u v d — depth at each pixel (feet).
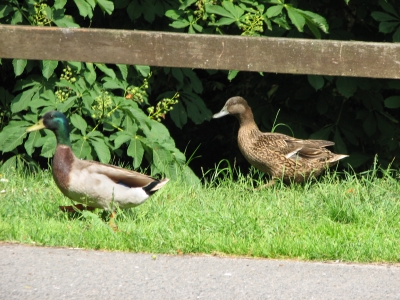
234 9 35.12
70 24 33.99
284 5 35.47
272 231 23.94
